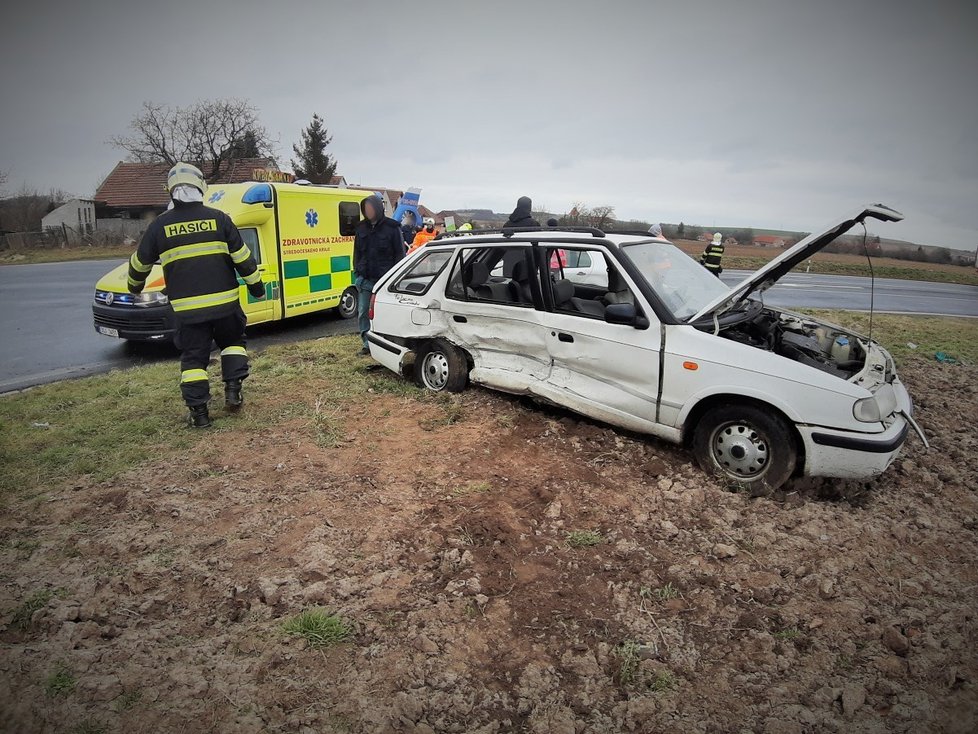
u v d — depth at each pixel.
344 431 5.20
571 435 5.09
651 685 2.58
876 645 2.82
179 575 3.19
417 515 3.83
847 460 3.96
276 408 5.71
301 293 10.16
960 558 3.57
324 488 4.17
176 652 2.63
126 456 4.62
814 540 3.67
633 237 5.36
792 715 2.43
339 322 11.14
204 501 3.95
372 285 7.70
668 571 3.34
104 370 7.79
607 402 4.90
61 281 18.02
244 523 3.68
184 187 4.90
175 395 6.10
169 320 8.34
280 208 9.52
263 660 2.60
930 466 4.83
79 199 41.31
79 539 3.49
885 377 4.48
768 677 2.63
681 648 2.78
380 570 3.28
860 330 11.00
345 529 3.64
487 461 4.66
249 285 5.44
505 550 3.48
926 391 6.93
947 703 2.50
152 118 39.50
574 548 3.54
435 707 2.42
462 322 5.86
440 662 2.63
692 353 4.40
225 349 5.47
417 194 11.95
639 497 4.12
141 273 5.08
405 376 6.60
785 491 4.24
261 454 4.72
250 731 2.27
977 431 5.63
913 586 3.27
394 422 5.42
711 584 3.25
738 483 4.25
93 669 2.53
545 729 2.34
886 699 2.53
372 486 4.22
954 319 13.50
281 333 10.09
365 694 2.46
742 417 4.23
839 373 4.36
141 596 3.03
